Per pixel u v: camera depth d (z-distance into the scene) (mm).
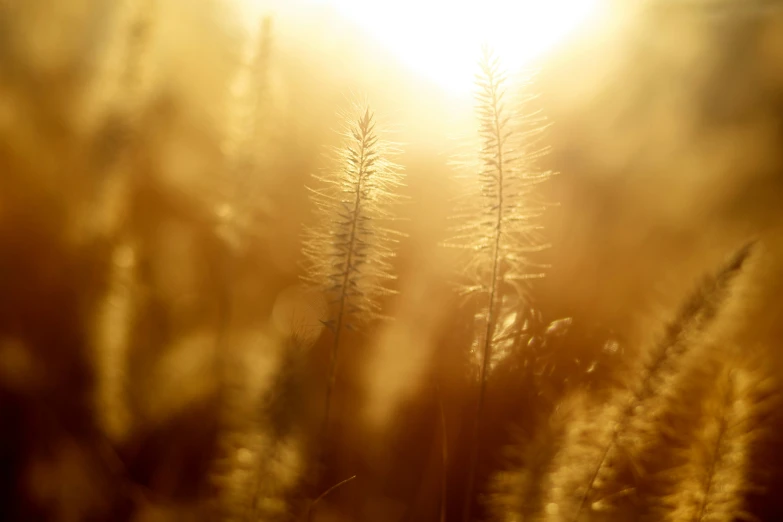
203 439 730
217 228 772
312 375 671
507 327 636
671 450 621
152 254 811
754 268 600
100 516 716
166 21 898
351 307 589
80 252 811
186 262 833
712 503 593
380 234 586
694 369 603
